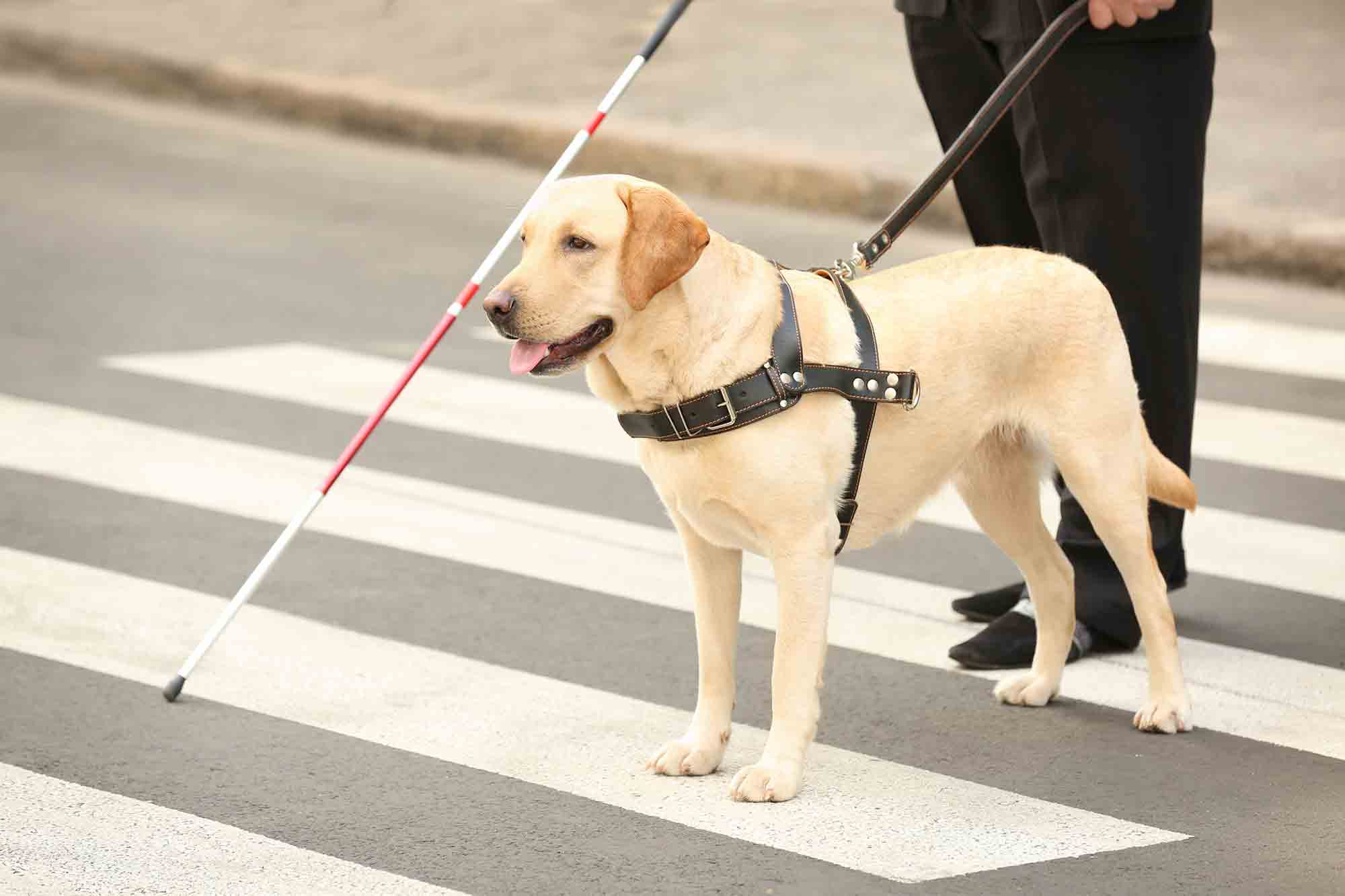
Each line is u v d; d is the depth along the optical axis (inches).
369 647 401.1
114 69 1197.7
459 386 628.4
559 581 449.1
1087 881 293.0
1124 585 410.6
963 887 290.2
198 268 780.6
